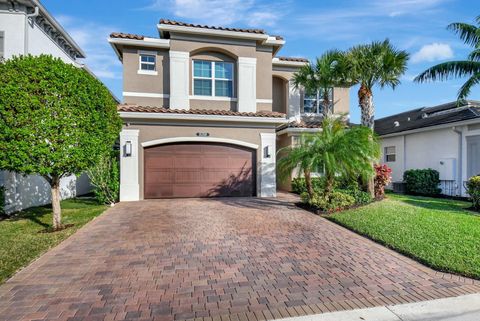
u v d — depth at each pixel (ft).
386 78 42.47
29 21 40.81
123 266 17.98
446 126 52.06
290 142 56.80
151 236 24.44
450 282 15.80
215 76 52.49
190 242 22.77
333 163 32.96
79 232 25.84
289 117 63.93
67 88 25.40
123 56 50.57
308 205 36.50
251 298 14.06
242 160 48.67
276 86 66.85
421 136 59.36
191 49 50.52
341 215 31.14
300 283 15.64
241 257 19.51
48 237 24.20
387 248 21.34
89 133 27.37
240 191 48.49
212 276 16.51
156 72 51.42
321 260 18.95
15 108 23.86
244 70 51.98
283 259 19.13
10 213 35.76
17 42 39.24
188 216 32.32
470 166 49.29
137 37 49.52
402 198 45.98
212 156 47.60
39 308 13.17
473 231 24.52
